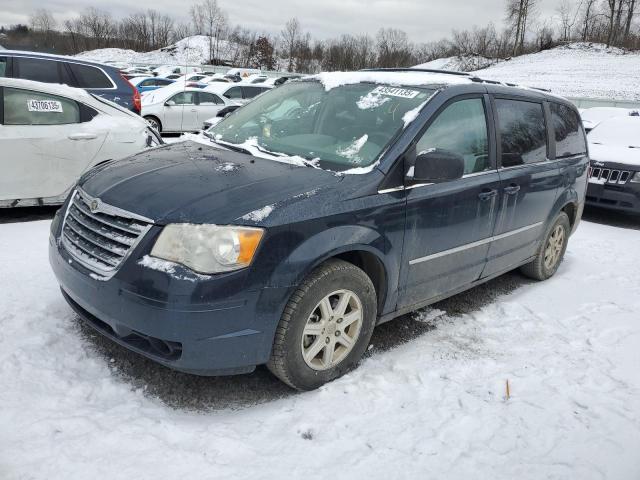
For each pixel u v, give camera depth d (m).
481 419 2.97
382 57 75.75
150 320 2.63
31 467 2.34
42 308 3.71
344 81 4.07
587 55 65.12
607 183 8.03
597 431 2.95
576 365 3.64
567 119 5.23
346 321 3.14
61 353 3.24
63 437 2.54
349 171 3.21
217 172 3.15
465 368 3.50
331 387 3.13
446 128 3.68
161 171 3.20
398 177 3.30
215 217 2.69
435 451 2.69
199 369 2.72
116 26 88.94
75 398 2.86
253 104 4.39
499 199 4.07
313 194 2.95
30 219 5.95
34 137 5.62
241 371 2.83
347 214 3.00
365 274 3.17
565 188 5.04
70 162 5.85
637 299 4.96
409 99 3.68
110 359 3.24
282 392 3.08
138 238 2.73
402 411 2.98
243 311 2.69
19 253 4.74
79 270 2.91
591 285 5.29
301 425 2.78
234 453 2.55
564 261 6.02
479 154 3.96
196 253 2.63
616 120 9.46
